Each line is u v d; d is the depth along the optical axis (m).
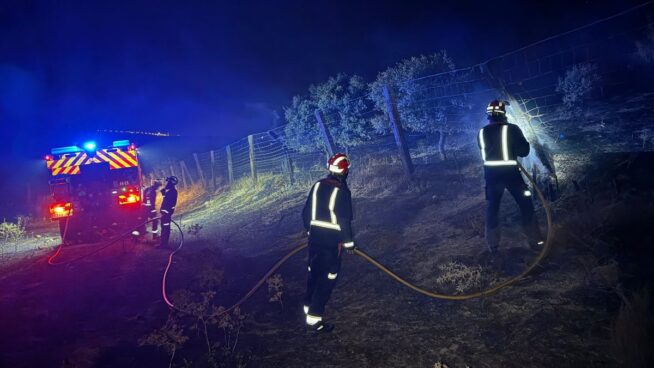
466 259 5.38
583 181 6.16
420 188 9.12
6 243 15.05
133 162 11.61
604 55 11.62
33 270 8.88
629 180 5.52
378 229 7.61
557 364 3.14
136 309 5.73
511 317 3.91
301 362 3.83
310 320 4.29
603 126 8.55
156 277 7.28
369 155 13.34
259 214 12.30
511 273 4.77
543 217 5.87
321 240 4.31
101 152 11.40
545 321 3.69
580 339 3.36
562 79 11.19
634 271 3.97
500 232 5.82
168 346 4.16
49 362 4.21
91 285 7.10
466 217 6.94
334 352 3.92
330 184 4.34
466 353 3.53
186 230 12.62
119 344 4.58
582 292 3.98
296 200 12.46
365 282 5.53
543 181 6.24
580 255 4.67
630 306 3.17
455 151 11.12
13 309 6.01
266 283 6.20
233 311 5.18
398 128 9.77
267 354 4.05
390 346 3.86
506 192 7.48
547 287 4.25
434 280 5.11
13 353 4.46
